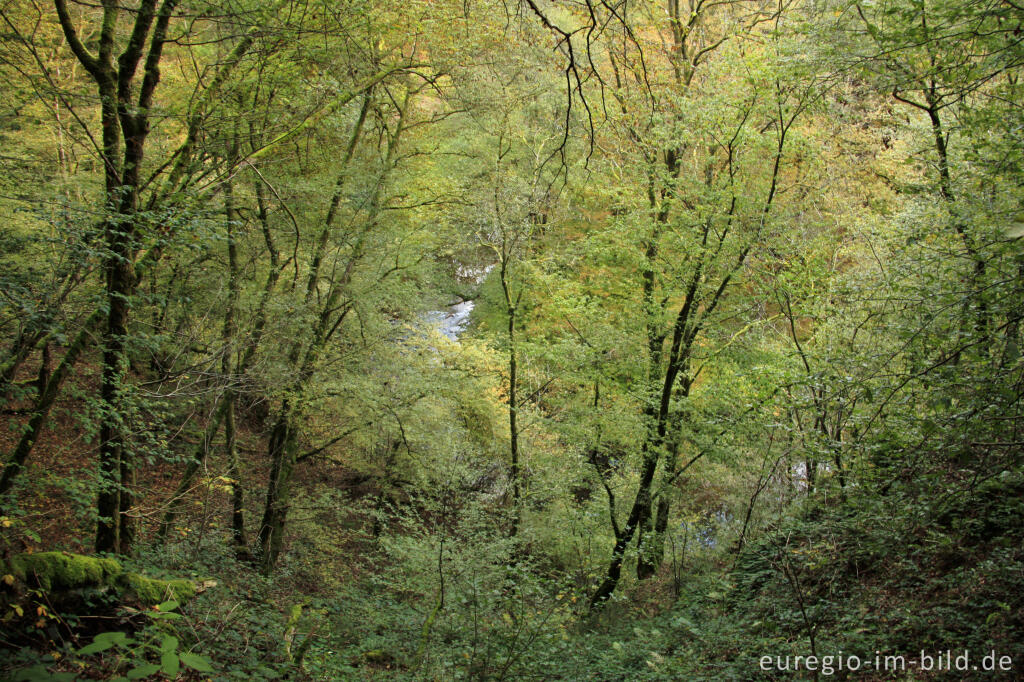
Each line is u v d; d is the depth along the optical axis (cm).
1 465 723
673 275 1257
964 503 683
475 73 1223
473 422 1712
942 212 858
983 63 608
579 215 1700
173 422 1131
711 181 1262
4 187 676
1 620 467
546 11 690
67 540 802
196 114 851
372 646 894
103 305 608
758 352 1176
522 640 844
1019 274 537
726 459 1206
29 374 937
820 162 1217
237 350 1034
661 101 1287
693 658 745
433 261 1582
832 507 864
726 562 1180
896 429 614
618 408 1334
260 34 770
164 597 607
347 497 1538
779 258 1201
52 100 726
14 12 809
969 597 609
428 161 1408
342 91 1011
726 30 1404
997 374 511
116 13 724
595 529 1323
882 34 613
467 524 1116
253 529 1232
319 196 1175
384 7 955
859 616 682
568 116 509
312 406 1257
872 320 848
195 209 763
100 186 852
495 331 1936
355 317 1384
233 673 562
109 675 484
